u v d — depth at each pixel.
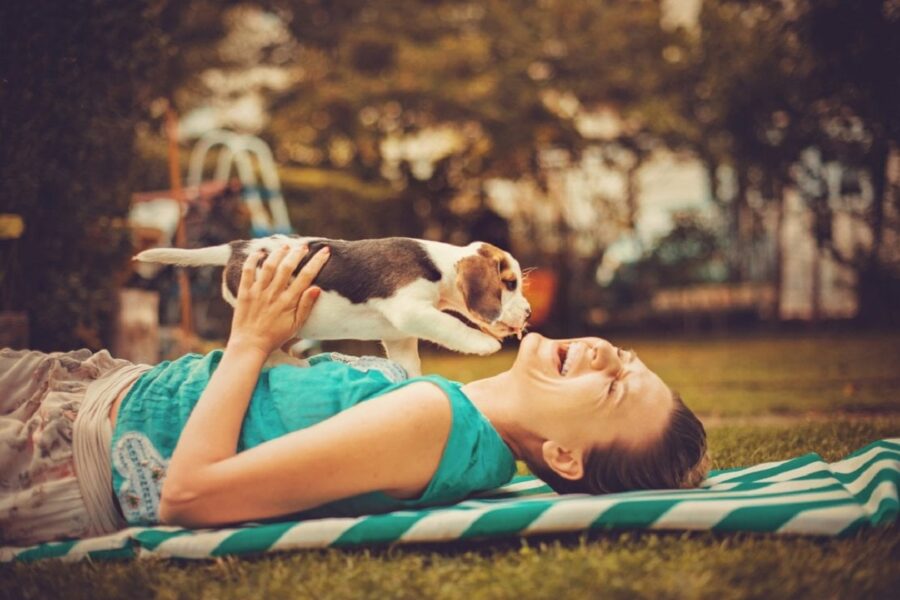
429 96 14.23
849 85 8.05
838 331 14.13
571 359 2.37
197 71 14.27
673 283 16.61
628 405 2.32
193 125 15.88
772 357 9.83
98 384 2.38
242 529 2.16
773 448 3.72
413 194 15.12
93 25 4.63
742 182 13.91
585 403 2.30
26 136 4.27
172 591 2.00
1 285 4.58
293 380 2.27
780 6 8.76
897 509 2.17
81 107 4.67
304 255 2.43
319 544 2.14
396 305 2.61
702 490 2.40
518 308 2.80
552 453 2.34
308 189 13.38
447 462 2.22
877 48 7.47
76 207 4.91
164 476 2.23
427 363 10.78
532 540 2.25
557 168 16.11
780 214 14.84
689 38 14.53
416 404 2.18
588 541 2.21
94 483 2.27
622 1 15.52
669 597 1.85
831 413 5.39
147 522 2.24
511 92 14.49
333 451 2.10
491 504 2.31
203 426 2.14
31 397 2.38
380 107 14.55
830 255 13.88
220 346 6.76
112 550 2.20
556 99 15.24
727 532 2.16
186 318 6.67
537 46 14.98
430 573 2.03
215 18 14.49
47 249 4.88
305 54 15.87
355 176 15.10
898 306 13.81
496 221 15.89
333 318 2.58
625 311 16.78
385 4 15.33
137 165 5.85
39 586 2.07
